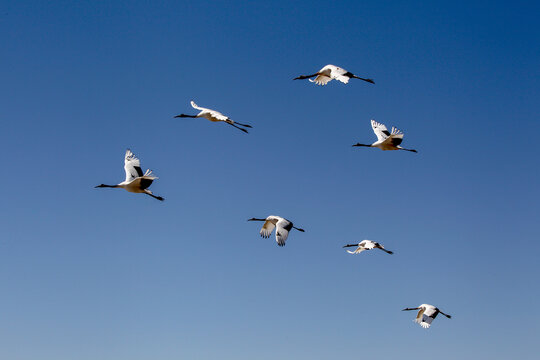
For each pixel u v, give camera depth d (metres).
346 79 40.41
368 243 51.00
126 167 37.16
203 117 42.00
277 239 39.94
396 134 42.41
